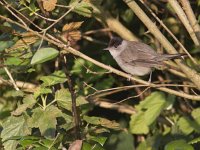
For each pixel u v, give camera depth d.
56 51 8.95
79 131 9.42
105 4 12.91
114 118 13.14
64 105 9.57
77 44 13.01
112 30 12.36
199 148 11.47
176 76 12.67
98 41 12.68
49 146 8.80
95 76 11.75
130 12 12.96
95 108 13.14
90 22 12.77
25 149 9.35
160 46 12.90
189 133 11.29
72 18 12.27
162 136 12.12
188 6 10.25
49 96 10.23
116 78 12.79
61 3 10.37
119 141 12.46
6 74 10.73
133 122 11.96
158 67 11.66
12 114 9.47
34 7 9.61
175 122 12.13
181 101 12.62
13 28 10.10
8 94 11.58
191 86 10.09
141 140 12.89
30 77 12.07
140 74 11.90
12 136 9.50
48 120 9.27
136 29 13.16
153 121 11.43
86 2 9.59
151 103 11.55
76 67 11.65
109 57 12.95
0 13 12.27
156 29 10.32
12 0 10.15
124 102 12.98
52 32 10.17
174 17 12.77
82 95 11.20
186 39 12.70
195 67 11.32
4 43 10.23
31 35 9.55
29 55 10.02
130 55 11.79
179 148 8.68
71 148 8.62
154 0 12.41
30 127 9.34
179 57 10.25
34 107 9.86
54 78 9.70
